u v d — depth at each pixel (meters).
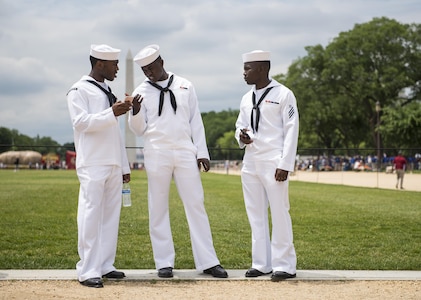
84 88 8.70
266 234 9.09
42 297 7.53
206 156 9.12
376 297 7.65
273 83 9.12
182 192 9.02
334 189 32.12
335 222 15.99
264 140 8.95
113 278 8.70
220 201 22.95
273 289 8.12
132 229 14.34
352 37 82.06
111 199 8.84
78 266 8.48
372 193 28.80
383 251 11.51
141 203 21.45
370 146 98.06
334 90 84.38
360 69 79.31
